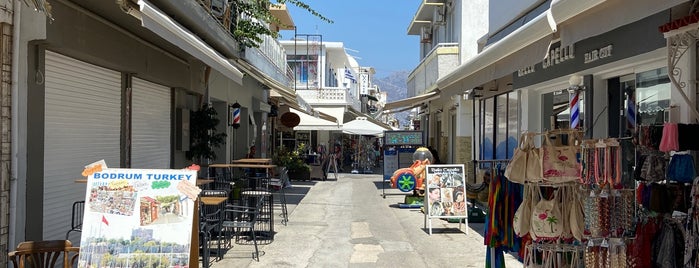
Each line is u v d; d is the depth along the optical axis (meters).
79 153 7.05
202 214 7.46
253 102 19.61
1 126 5.40
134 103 8.89
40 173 5.98
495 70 7.50
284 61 24.31
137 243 4.62
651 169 5.20
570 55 8.40
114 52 7.44
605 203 4.82
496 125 14.10
